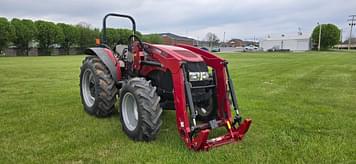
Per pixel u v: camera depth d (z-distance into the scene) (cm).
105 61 471
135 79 387
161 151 340
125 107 397
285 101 644
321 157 329
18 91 766
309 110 557
